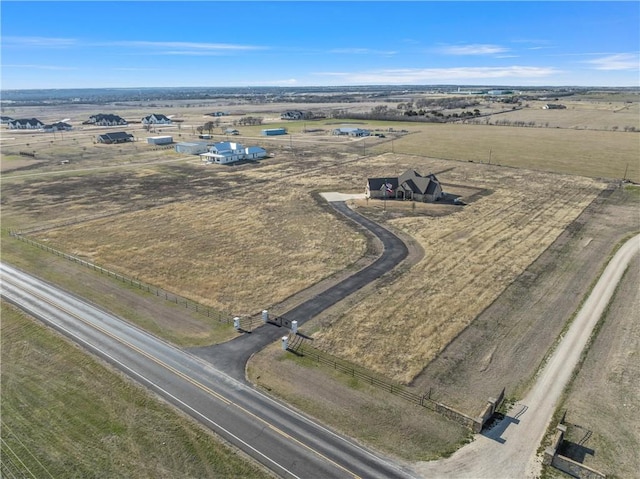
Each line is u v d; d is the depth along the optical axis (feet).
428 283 152.05
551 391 98.48
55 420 91.45
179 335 122.42
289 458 81.30
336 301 140.36
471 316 130.41
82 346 116.88
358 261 171.73
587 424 88.69
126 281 156.04
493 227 208.13
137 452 82.89
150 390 99.76
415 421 90.17
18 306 138.51
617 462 79.51
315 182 305.53
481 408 93.61
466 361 109.70
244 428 88.58
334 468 79.05
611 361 108.58
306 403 95.71
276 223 219.00
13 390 100.83
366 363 109.40
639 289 144.66
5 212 238.48
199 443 84.84
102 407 94.79
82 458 81.71
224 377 104.32
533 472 77.51
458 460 80.28
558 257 172.14
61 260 175.01
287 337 116.78
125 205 250.57
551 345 115.65
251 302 140.77
